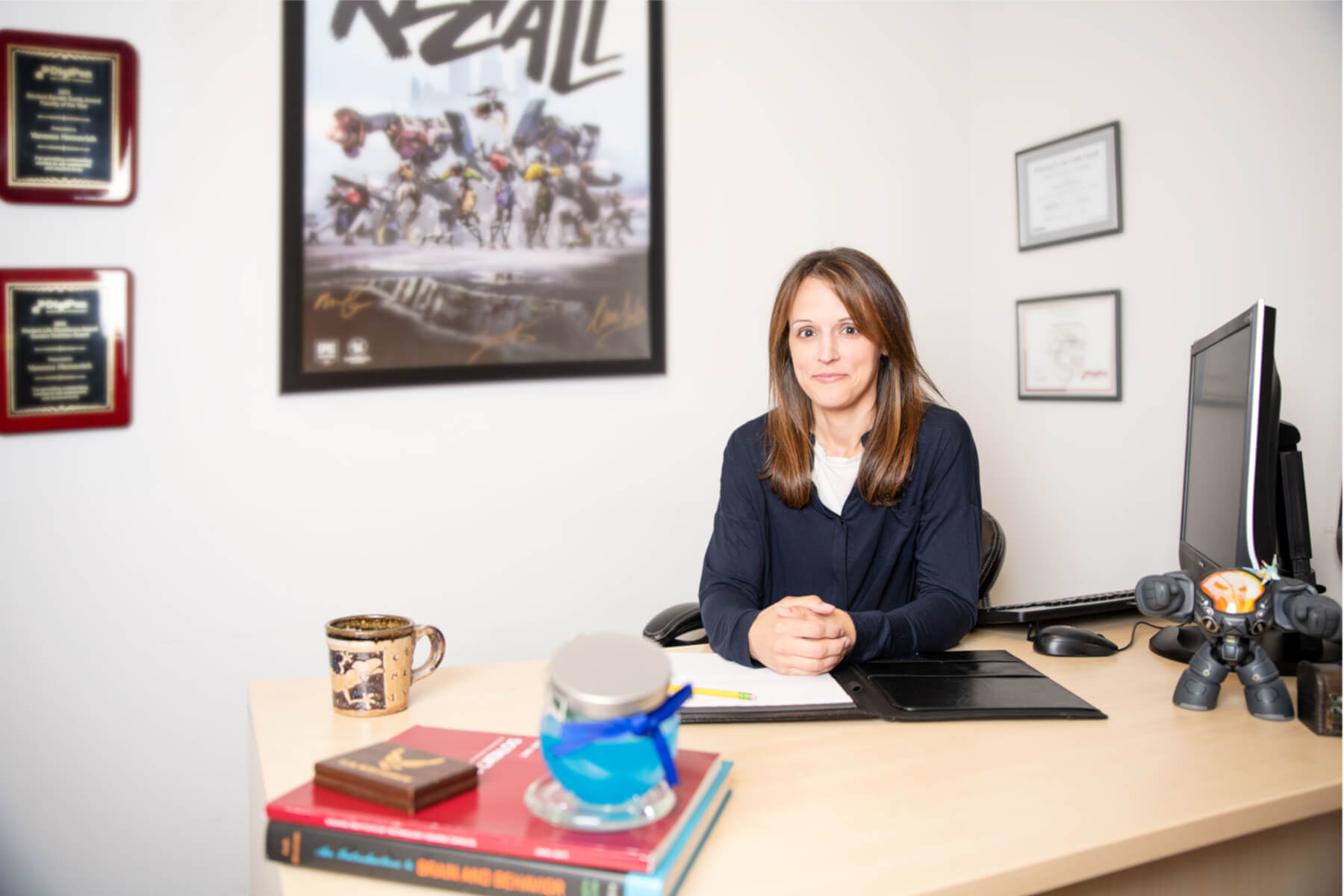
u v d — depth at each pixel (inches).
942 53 103.7
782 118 96.4
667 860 24.8
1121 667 47.0
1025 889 26.6
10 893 70.9
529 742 33.1
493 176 84.7
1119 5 84.6
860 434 57.9
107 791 73.6
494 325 85.1
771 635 45.3
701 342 93.7
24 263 70.4
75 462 72.2
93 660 73.0
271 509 78.3
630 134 89.4
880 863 26.6
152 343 74.1
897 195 101.4
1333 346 65.7
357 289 80.3
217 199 75.8
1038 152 93.7
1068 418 90.7
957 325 104.0
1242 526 40.7
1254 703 39.1
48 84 70.1
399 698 40.3
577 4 87.1
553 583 88.4
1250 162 72.2
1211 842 29.7
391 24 80.8
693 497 93.8
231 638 77.2
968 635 54.7
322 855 26.9
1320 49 66.9
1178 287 78.9
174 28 74.2
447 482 84.4
